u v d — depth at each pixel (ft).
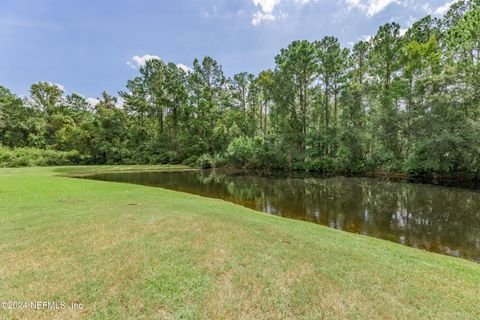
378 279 12.33
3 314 9.00
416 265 14.65
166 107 129.70
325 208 36.32
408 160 60.85
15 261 13.17
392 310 9.86
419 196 43.34
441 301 10.64
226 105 129.39
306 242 17.47
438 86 57.67
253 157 98.12
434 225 28.02
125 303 9.80
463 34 61.05
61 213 23.56
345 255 15.35
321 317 9.36
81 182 50.90
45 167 95.45
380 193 46.91
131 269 12.32
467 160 53.47
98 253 14.12
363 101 80.74
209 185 59.47
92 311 9.31
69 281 11.22
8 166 97.91
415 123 61.77
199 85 126.11
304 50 88.94
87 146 115.65
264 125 128.57
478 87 53.47
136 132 126.11
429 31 78.07
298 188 54.29
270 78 107.86
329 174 77.51
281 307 9.85
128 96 133.28
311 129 92.84
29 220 21.06
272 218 26.73
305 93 96.68
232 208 30.35
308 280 11.91
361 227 27.68
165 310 9.47
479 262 18.76
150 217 21.89
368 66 86.48
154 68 130.72
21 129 129.08
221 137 117.39
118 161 117.70
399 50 74.59
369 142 75.00
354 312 9.68
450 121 54.80
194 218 21.90
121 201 30.50
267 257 14.28
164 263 13.00
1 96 139.85
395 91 69.56
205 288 10.94
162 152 120.98
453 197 42.14
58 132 126.52
